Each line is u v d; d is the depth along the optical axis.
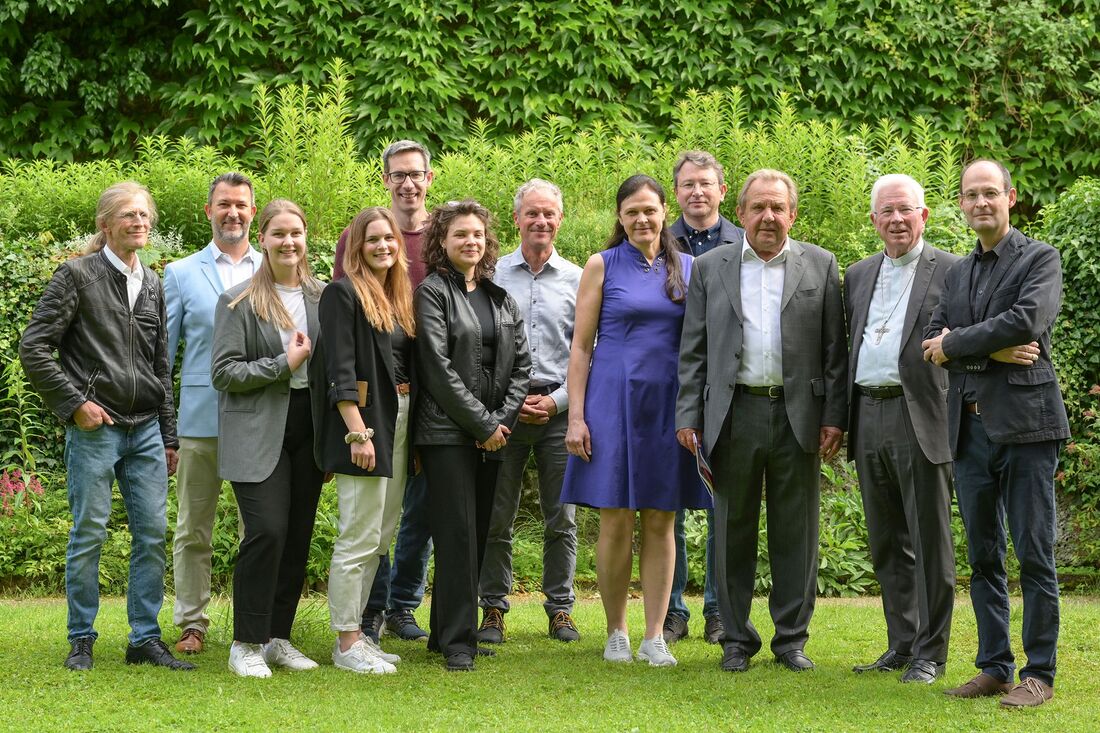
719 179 5.46
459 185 8.84
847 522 7.01
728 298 4.61
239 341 4.42
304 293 4.64
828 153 9.04
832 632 5.35
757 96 10.54
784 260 4.64
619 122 10.25
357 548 4.48
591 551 7.09
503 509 5.28
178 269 4.95
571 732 3.65
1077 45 10.83
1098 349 7.55
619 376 4.72
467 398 4.45
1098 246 7.51
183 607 4.81
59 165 10.07
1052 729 3.70
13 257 7.62
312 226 8.48
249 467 4.35
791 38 10.73
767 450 4.58
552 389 5.29
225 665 4.51
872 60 10.67
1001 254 4.15
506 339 4.66
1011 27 10.73
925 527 4.42
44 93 10.45
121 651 4.70
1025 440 4.00
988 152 10.80
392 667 4.46
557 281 5.37
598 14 10.48
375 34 10.47
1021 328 3.90
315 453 4.45
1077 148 10.91
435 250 4.67
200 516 4.82
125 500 4.55
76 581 4.41
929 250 4.55
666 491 4.66
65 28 10.72
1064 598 6.57
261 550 4.32
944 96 10.70
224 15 10.31
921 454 4.39
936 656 4.43
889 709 3.96
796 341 4.55
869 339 4.54
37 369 4.27
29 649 4.70
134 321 4.51
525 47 10.63
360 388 4.40
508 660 4.75
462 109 10.44
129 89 10.52
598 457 4.71
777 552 4.70
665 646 4.78
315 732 3.61
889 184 4.52
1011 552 7.06
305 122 9.09
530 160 9.17
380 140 10.12
